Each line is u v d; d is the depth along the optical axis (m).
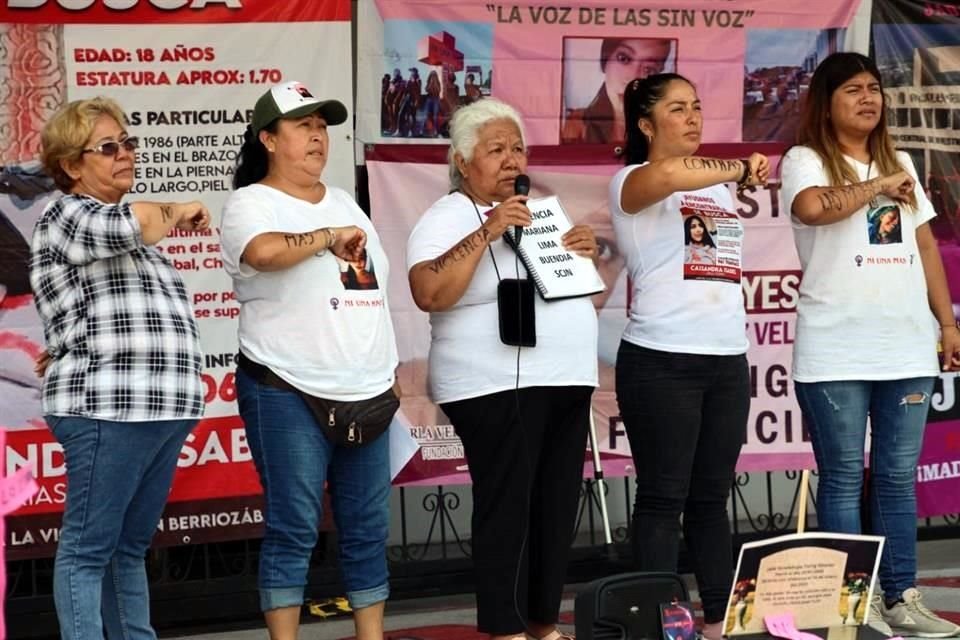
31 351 5.35
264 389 4.20
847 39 6.19
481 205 4.55
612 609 3.63
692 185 4.38
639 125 4.74
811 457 6.20
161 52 5.44
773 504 6.87
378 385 4.27
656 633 3.68
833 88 4.91
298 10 5.55
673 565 4.59
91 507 3.98
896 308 4.85
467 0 5.77
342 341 4.20
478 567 4.43
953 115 6.36
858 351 4.84
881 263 4.85
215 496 5.54
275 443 4.20
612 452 6.02
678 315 4.55
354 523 4.39
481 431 4.41
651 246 4.59
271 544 4.26
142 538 4.23
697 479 4.71
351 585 4.41
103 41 5.39
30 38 5.32
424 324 5.80
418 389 5.80
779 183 6.15
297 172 4.31
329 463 4.36
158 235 3.95
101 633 4.02
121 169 4.07
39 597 5.57
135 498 4.14
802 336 4.93
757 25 6.08
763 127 6.12
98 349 3.97
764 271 6.14
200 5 5.47
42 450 5.37
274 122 4.29
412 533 6.38
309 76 5.57
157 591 5.66
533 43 5.86
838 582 3.95
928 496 6.41
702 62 6.04
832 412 4.87
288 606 4.25
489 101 4.60
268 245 4.05
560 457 4.52
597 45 5.93
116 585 4.20
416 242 4.47
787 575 3.89
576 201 5.95
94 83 5.39
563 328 4.41
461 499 6.46
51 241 4.00
